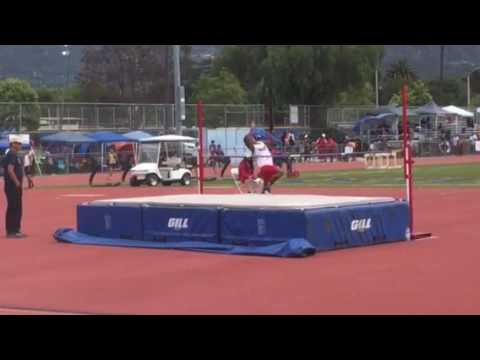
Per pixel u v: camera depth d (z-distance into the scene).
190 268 17.70
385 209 21.27
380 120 98.81
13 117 84.12
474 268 16.67
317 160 83.56
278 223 19.58
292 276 16.19
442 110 105.81
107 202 23.03
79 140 79.44
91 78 154.88
